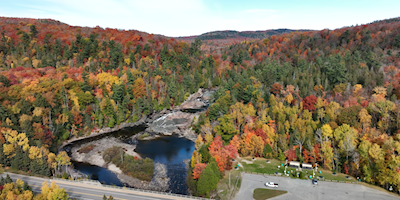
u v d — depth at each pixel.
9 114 107.94
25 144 94.75
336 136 98.75
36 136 107.94
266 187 82.38
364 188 81.31
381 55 169.88
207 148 103.06
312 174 91.31
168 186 90.69
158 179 95.88
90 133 143.88
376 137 93.75
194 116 157.62
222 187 83.81
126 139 138.62
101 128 150.38
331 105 118.25
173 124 155.38
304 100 130.12
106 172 101.25
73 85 150.38
